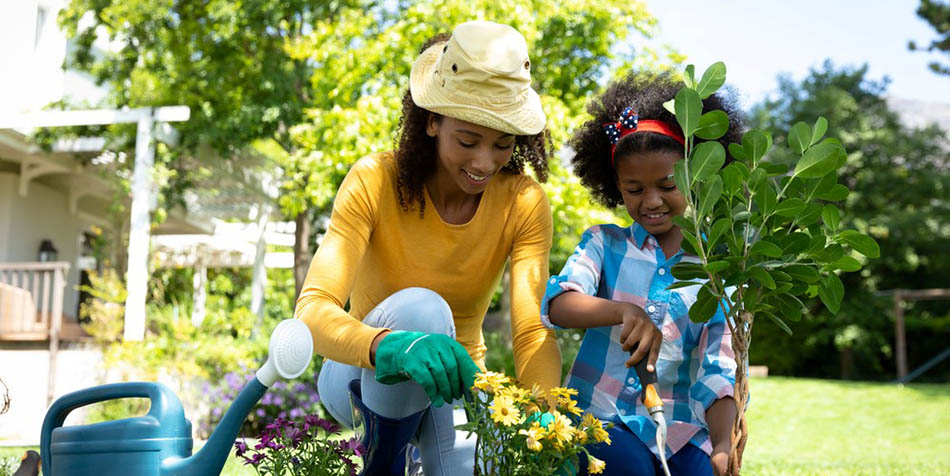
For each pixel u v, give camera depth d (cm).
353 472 170
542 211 213
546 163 217
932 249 2006
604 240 209
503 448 138
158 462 149
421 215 203
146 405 770
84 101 1209
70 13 1151
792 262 143
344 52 912
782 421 991
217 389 794
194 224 1312
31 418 862
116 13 1117
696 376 193
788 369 2019
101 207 1306
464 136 182
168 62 1166
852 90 2134
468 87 179
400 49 872
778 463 570
